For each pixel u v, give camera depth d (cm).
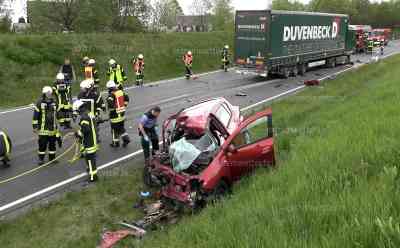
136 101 1806
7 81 2009
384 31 5794
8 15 3334
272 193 541
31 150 1125
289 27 2373
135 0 4112
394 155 585
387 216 367
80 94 1108
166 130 878
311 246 347
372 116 993
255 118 835
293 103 1664
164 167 769
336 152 685
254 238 392
